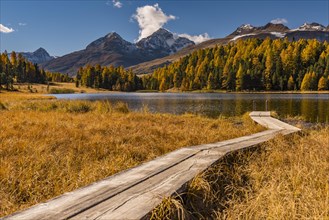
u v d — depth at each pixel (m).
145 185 4.05
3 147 7.10
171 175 4.56
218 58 143.12
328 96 69.00
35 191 4.86
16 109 20.66
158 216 3.36
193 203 4.23
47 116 14.95
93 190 3.77
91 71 157.88
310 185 4.93
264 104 42.06
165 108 36.25
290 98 59.91
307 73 102.38
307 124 18.80
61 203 3.31
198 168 5.04
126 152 7.27
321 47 124.88
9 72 145.38
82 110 20.47
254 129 12.70
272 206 4.07
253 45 155.50
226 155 6.37
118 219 2.94
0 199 4.48
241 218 4.05
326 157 6.75
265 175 5.81
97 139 8.50
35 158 6.38
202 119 17.17
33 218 2.89
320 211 3.95
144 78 166.88
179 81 148.50
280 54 120.19
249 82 111.81
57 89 130.12
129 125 11.87
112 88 154.88
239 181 5.49
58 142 7.97
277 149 7.67
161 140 9.06
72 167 6.02
